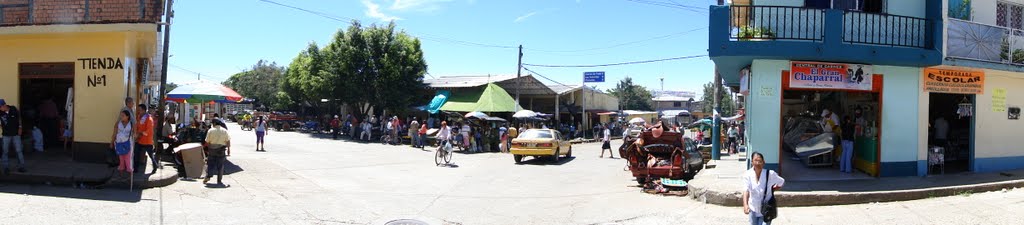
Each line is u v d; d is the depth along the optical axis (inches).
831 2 465.7
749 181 258.5
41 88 586.6
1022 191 417.4
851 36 436.8
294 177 542.0
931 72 475.5
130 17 458.0
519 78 1359.5
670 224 345.4
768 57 436.1
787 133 571.8
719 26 434.0
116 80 476.1
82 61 478.6
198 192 416.2
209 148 456.4
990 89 506.6
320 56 1438.2
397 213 375.9
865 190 399.2
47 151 526.0
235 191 431.5
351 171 621.9
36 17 461.7
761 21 438.0
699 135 1198.9
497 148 1122.0
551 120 1526.8
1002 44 476.1
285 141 1136.2
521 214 383.6
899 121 466.9
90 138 475.5
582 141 1498.5
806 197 379.6
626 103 3095.5
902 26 467.2
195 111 1514.5
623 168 741.9
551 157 852.6
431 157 877.8
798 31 445.4
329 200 415.2
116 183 405.4
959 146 562.9
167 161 568.1
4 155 403.5
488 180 583.5
